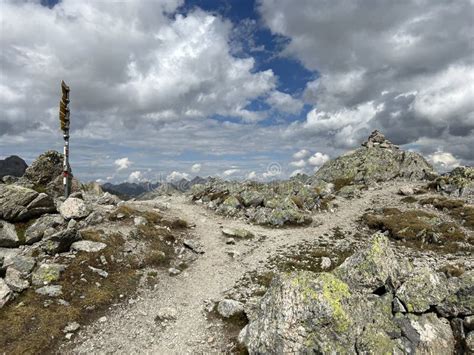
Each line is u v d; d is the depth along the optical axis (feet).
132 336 59.77
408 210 140.77
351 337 45.32
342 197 177.99
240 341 55.47
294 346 45.88
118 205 133.08
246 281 83.61
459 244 98.37
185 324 64.28
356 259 60.59
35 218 97.81
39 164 131.85
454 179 171.73
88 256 81.97
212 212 159.12
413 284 52.90
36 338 54.60
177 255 99.66
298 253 102.06
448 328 49.26
